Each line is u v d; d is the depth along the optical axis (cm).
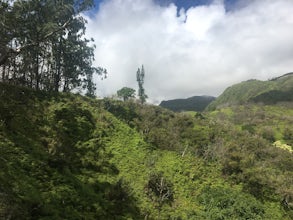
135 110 5275
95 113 4181
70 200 2106
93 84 5569
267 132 9294
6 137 2394
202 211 3017
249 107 16575
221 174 3912
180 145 4362
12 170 1977
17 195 1723
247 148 5338
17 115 2952
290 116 13275
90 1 3569
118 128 4072
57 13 3500
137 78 7906
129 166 3303
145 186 3025
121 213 2380
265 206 3484
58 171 2400
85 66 5272
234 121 12294
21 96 3534
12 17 2844
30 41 3231
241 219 3000
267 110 15700
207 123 6025
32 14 3247
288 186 4100
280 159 5247
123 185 2761
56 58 4841
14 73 4225
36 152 2448
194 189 3366
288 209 3631
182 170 3653
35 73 4566
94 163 3002
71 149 3053
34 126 2967
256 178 3875
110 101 5141
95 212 2169
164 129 4781
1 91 3306
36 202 1766
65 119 3572
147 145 3962
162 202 2902
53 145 2734
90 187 2530
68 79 5294
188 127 5241
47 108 3638
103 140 3597
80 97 4616
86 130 3616
